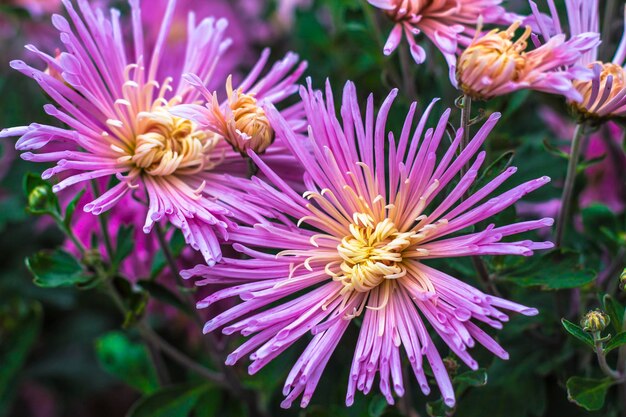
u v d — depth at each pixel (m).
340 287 0.28
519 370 0.34
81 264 0.33
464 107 0.27
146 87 0.30
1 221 0.44
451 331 0.26
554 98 0.36
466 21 0.30
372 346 0.27
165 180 0.29
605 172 0.41
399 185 0.29
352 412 0.35
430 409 0.29
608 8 0.35
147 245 0.36
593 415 0.34
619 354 0.30
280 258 0.28
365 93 0.39
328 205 0.28
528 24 0.31
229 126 0.28
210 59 0.31
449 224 0.27
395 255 0.28
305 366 0.27
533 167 0.35
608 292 0.34
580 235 0.36
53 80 0.28
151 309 0.40
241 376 0.38
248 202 0.28
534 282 0.31
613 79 0.29
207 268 0.27
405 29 0.30
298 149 0.28
